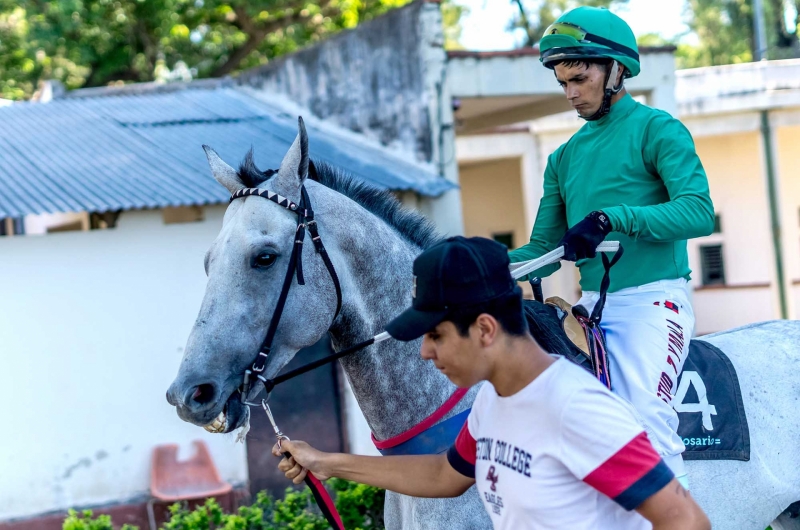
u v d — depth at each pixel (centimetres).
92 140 851
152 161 782
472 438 220
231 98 1057
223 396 255
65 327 698
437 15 833
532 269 266
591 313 293
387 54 871
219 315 259
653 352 289
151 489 699
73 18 1404
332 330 288
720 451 313
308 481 253
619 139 303
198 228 735
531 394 193
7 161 781
